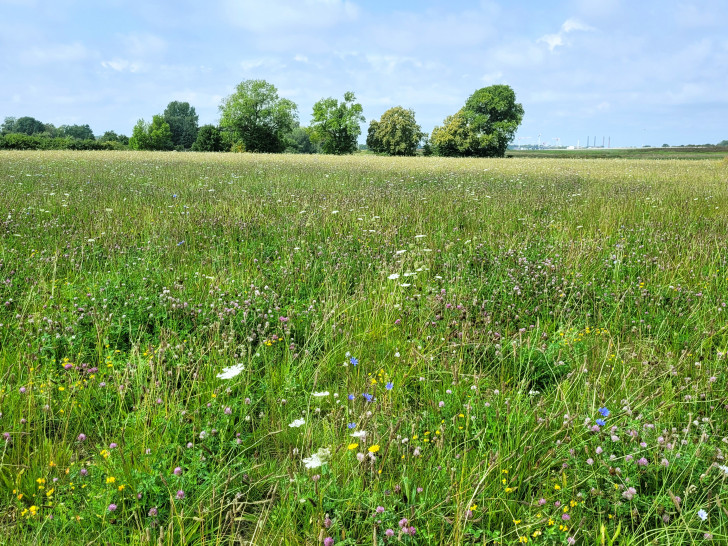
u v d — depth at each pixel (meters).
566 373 3.78
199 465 2.58
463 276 5.46
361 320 4.52
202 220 8.09
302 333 4.40
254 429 3.12
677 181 17.09
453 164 31.39
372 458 2.44
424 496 2.43
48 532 2.27
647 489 2.55
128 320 4.38
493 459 2.49
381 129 102.31
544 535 2.27
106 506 2.36
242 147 94.31
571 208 10.02
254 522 2.43
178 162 24.86
